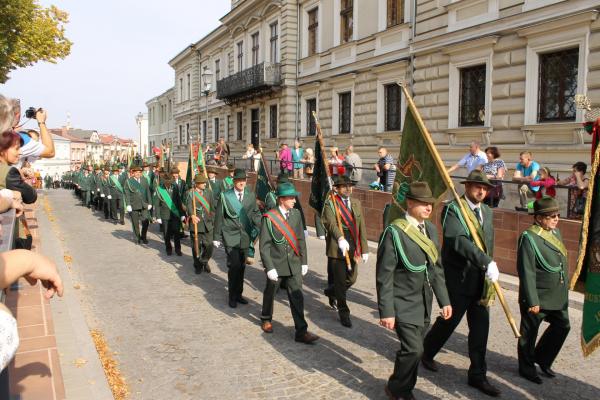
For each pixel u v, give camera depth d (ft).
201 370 16.96
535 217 16.65
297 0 78.28
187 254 38.65
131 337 20.10
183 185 38.47
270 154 86.33
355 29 63.21
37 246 38.75
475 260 14.76
